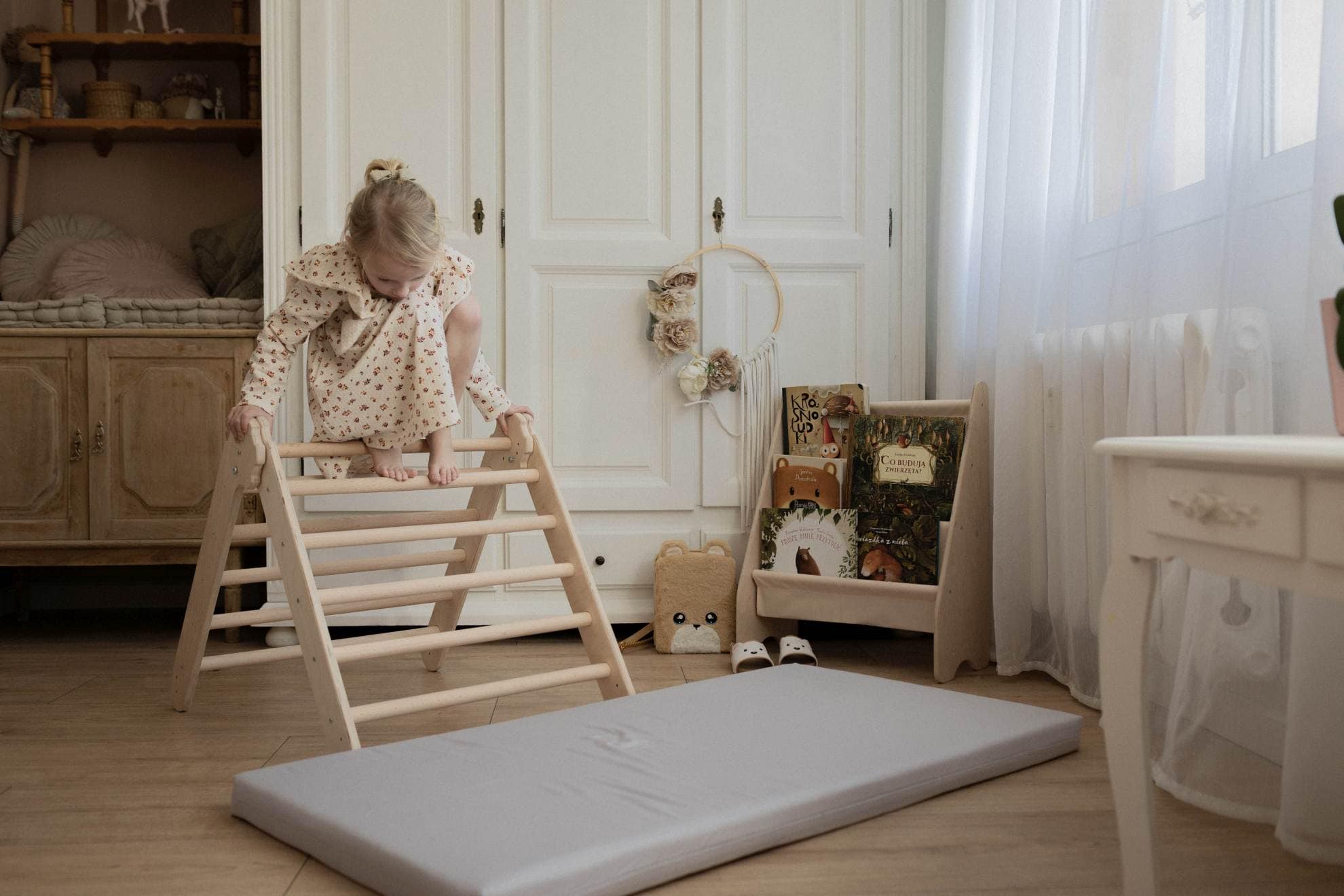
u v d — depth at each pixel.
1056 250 2.24
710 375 2.75
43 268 3.08
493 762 1.51
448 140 2.79
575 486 2.81
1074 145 2.20
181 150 3.29
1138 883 1.02
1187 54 1.82
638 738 1.62
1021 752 1.66
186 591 3.26
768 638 2.71
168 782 1.63
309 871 1.29
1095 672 2.08
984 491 2.45
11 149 3.15
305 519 2.75
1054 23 2.28
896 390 2.86
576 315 2.81
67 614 3.17
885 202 2.85
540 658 2.57
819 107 2.84
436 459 1.94
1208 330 1.68
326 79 2.77
